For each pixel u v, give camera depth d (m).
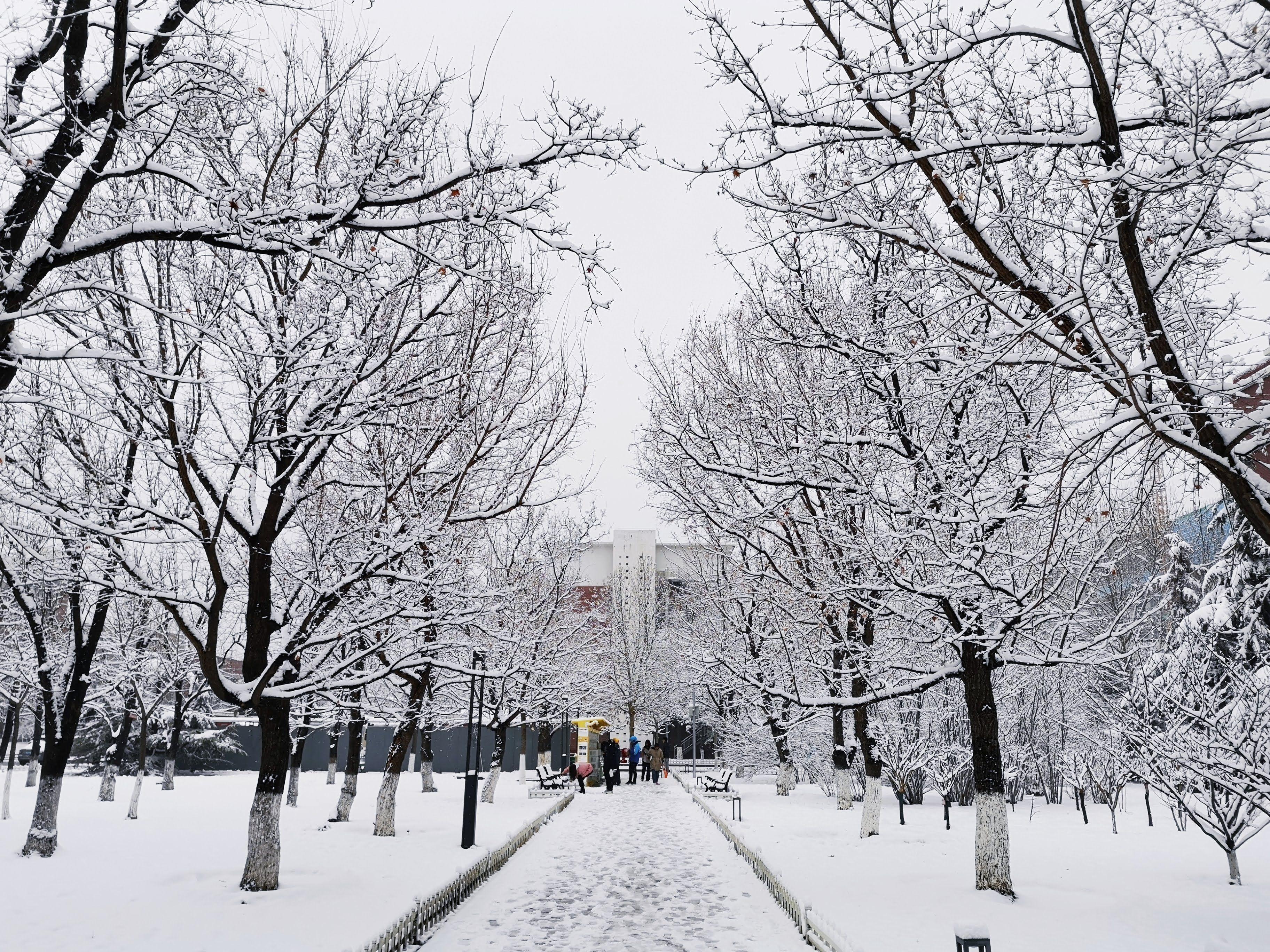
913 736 21.89
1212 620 16.75
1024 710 24.12
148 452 11.59
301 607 12.28
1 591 15.12
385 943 7.97
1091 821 19.69
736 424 14.23
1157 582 21.05
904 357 8.14
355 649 16.52
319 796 27.61
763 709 26.27
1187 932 8.69
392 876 11.53
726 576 17.91
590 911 10.94
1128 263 6.46
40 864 12.84
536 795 27.92
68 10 6.73
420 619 12.18
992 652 11.35
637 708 47.59
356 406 10.66
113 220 8.93
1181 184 6.01
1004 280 7.36
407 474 12.20
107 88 6.88
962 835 16.80
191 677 23.06
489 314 12.42
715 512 13.53
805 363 13.67
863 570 12.59
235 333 9.69
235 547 12.97
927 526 10.61
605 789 34.31
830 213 7.76
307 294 9.97
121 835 16.23
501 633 13.40
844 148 7.41
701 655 16.39
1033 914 9.49
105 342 8.83
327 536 11.59
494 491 14.98
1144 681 13.01
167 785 28.25
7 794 18.39
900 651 14.84
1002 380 9.87
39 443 10.78
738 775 39.53
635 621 46.28
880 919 9.23
